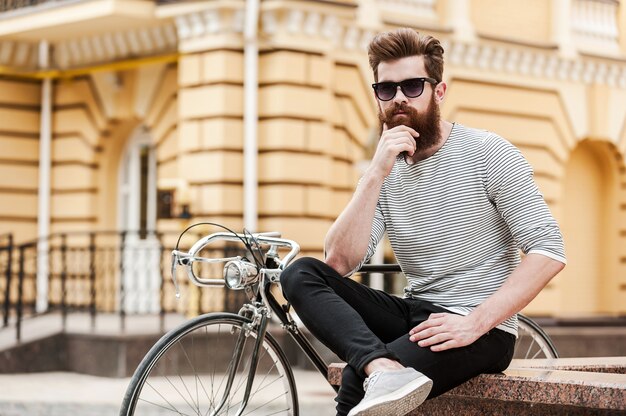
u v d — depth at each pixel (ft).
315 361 16.93
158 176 55.21
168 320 49.57
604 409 14.88
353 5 51.08
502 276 15.84
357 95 53.01
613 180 64.59
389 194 16.37
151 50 54.29
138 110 55.47
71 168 58.44
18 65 58.75
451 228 15.80
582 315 61.77
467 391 15.60
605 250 64.39
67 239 58.39
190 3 49.90
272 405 19.98
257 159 50.14
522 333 20.44
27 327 48.26
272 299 16.58
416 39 15.87
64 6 53.01
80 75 58.13
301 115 50.03
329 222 51.47
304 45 50.16
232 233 16.74
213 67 50.19
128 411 15.29
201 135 50.65
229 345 39.93
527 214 15.43
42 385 42.09
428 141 15.87
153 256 54.80
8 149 59.00
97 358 45.09
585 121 62.64
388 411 13.84
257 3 49.06
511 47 58.85
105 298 57.26
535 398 14.90
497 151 15.71
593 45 63.00
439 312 15.66
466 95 57.98
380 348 14.40
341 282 15.64
